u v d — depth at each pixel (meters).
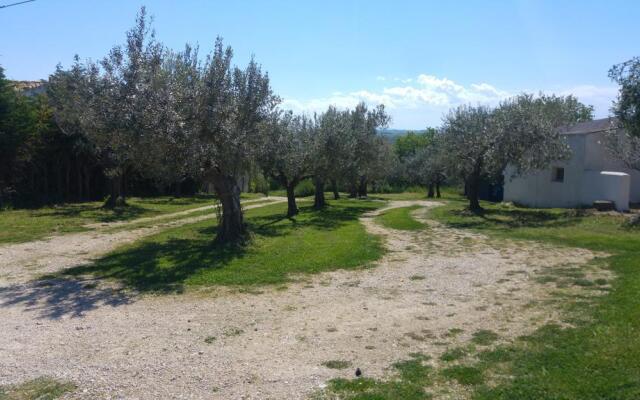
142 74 11.86
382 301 8.80
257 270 11.36
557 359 5.62
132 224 21.47
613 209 21.78
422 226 19.48
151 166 13.45
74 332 7.25
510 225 18.64
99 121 11.83
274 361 6.05
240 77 14.12
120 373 5.72
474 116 23.66
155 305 8.72
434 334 6.92
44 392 5.22
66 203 30.69
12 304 8.82
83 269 11.78
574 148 25.22
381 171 40.78
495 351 6.07
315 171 25.14
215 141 13.25
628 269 10.19
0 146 25.27
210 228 20.16
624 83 15.09
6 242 15.76
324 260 12.30
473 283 9.94
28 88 35.34
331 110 26.88
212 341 6.82
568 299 8.35
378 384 5.29
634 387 4.75
